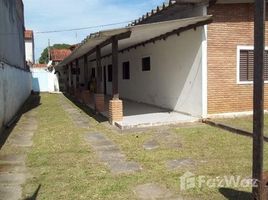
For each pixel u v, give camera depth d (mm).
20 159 8250
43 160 8039
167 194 5824
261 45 4715
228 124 11320
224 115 12867
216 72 12727
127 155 8305
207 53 12578
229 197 5609
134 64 20188
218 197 5625
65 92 37156
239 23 12836
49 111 18469
